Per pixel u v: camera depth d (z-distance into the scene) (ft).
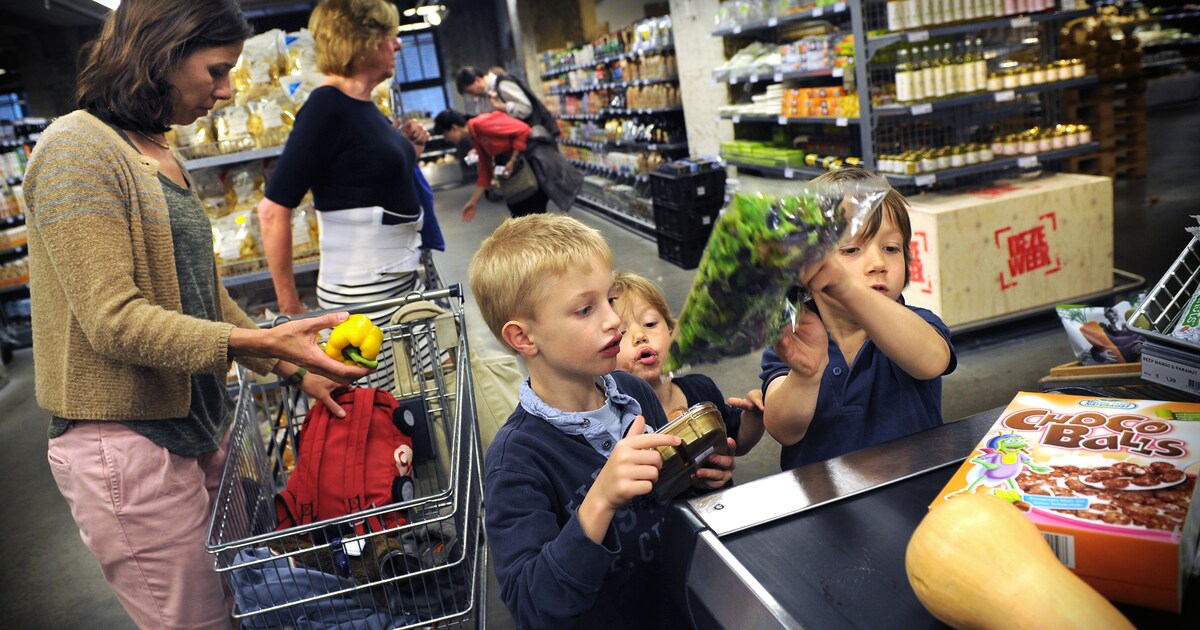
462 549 5.33
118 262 4.80
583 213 33.45
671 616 3.83
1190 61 40.45
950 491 2.28
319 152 8.49
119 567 5.40
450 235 31.91
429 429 7.50
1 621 9.36
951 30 13.74
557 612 2.98
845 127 18.61
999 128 16.63
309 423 6.32
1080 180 13.80
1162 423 2.35
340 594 5.32
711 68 23.16
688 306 2.92
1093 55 23.85
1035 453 2.35
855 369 4.41
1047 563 1.84
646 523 3.78
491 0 61.31
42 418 16.96
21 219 25.07
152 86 5.12
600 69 32.50
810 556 2.29
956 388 11.73
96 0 15.06
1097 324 8.44
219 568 4.88
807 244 2.64
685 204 20.48
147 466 5.28
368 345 5.43
